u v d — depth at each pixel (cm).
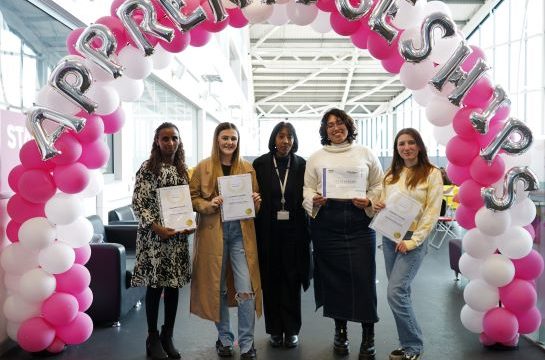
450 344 321
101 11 472
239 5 273
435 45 280
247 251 290
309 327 360
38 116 259
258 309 294
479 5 1159
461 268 323
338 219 294
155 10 264
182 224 280
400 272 282
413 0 267
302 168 309
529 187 282
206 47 895
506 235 295
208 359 295
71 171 277
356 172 291
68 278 293
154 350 291
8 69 336
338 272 298
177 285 283
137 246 287
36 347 287
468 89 273
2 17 328
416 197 282
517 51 1028
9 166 305
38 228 276
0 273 294
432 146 1325
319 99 2172
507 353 305
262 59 1662
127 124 568
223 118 1373
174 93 809
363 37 291
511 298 296
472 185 296
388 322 370
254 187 300
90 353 304
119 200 546
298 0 272
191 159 977
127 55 279
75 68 259
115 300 353
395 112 2020
